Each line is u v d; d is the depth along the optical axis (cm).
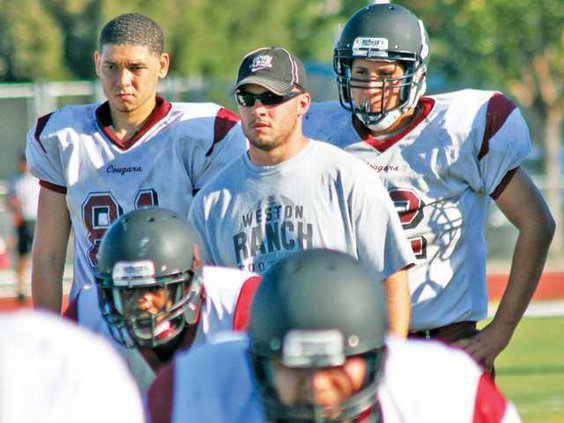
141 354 1398
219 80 6781
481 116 1728
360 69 1697
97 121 1844
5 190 6044
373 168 1738
